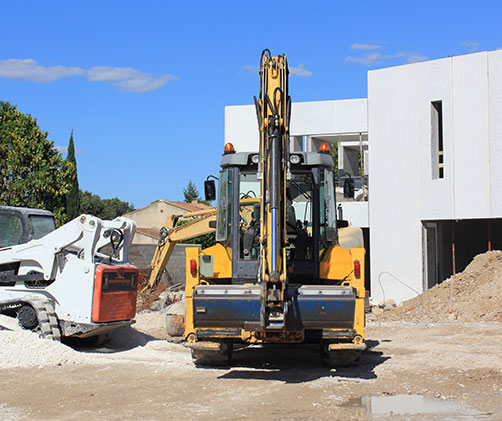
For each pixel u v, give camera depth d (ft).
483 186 77.10
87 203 268.00
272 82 30.81
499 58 76.33
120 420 23.91
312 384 30.40
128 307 41.34
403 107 83.92
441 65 80.59
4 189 113.39
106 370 33.96
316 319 30.63
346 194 38.63
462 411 25.50
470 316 63.31
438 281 86.48
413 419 24.22
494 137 76.43
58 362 35.63
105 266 39.73
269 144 29.94
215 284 35.01
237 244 34.32
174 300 75.41
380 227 85.20
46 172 113.60
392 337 50.52
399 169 84.02
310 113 97.14
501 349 43.06
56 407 25.96
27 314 39.19
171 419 24.07
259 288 30.86
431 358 38.88
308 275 34.22
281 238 29.86
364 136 98.84
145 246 103.71
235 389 29.32
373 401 27.22
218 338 33.86
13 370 33.91
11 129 114.62
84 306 39.04
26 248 40.45
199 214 73.72
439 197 80.28
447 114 80.02
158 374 32.91
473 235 103.96
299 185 35.19
